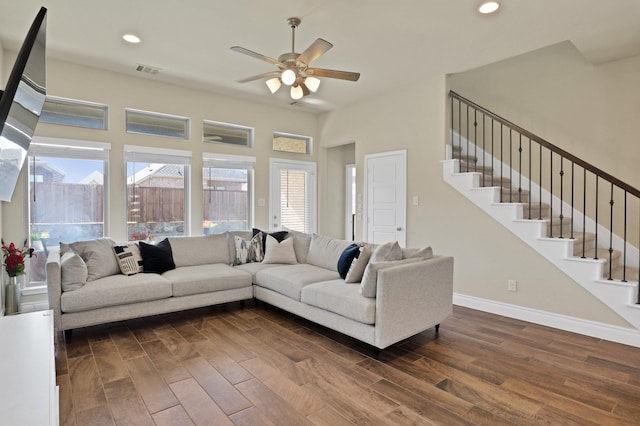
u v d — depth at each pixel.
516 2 2.88
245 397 2.32
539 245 3.80
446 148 4.59
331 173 6.79
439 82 4.63
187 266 4.38
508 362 2.86
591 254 3.87
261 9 3.04
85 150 4.41
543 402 2.29
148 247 4.06
